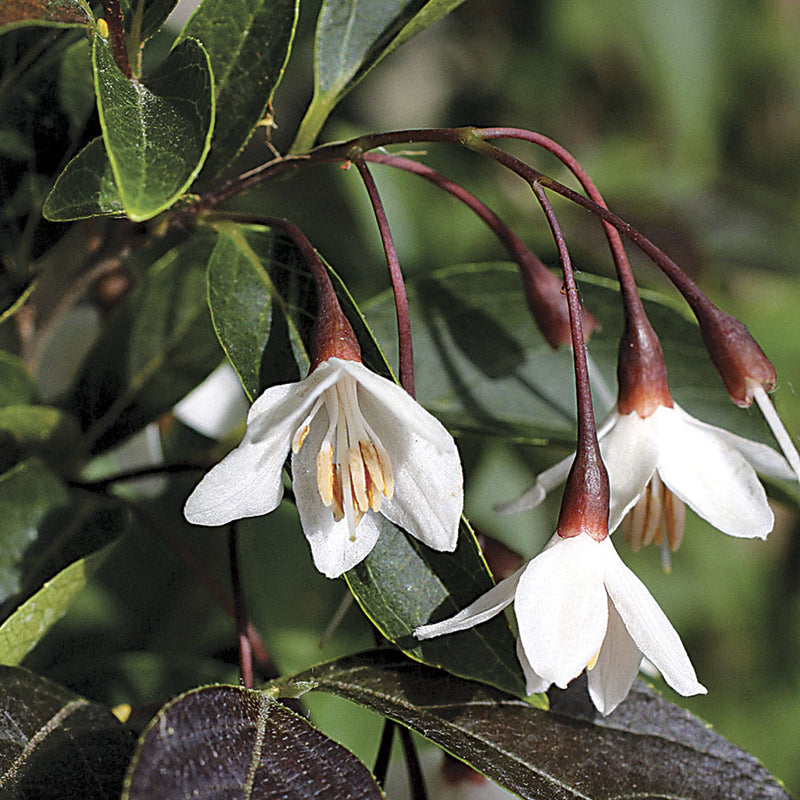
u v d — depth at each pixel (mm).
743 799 274
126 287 318
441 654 270
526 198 453
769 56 533
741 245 474
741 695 534
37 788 264
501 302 306
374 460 263
